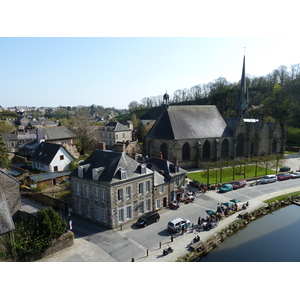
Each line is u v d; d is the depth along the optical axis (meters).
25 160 70.44
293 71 153.38
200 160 67.62
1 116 199.25
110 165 36.25
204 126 70.38
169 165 45.28
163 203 42.62
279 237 34.25
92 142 92.00
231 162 56.88
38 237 27.88
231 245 32.09
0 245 25.89
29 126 139.62
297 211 43.22
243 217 38.72
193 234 33.44
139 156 56.41
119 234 33.28
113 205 34.31
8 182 37.91
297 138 101.94
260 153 78.31
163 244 30.92
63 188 49.41
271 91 142.88
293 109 114.75
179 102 192.62
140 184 37.88
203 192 49.75
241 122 73.44
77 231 34.19
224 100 132.00
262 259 28.98
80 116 105.31
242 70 79.75
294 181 57.38
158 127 68.38
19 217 39.00
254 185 54.38
